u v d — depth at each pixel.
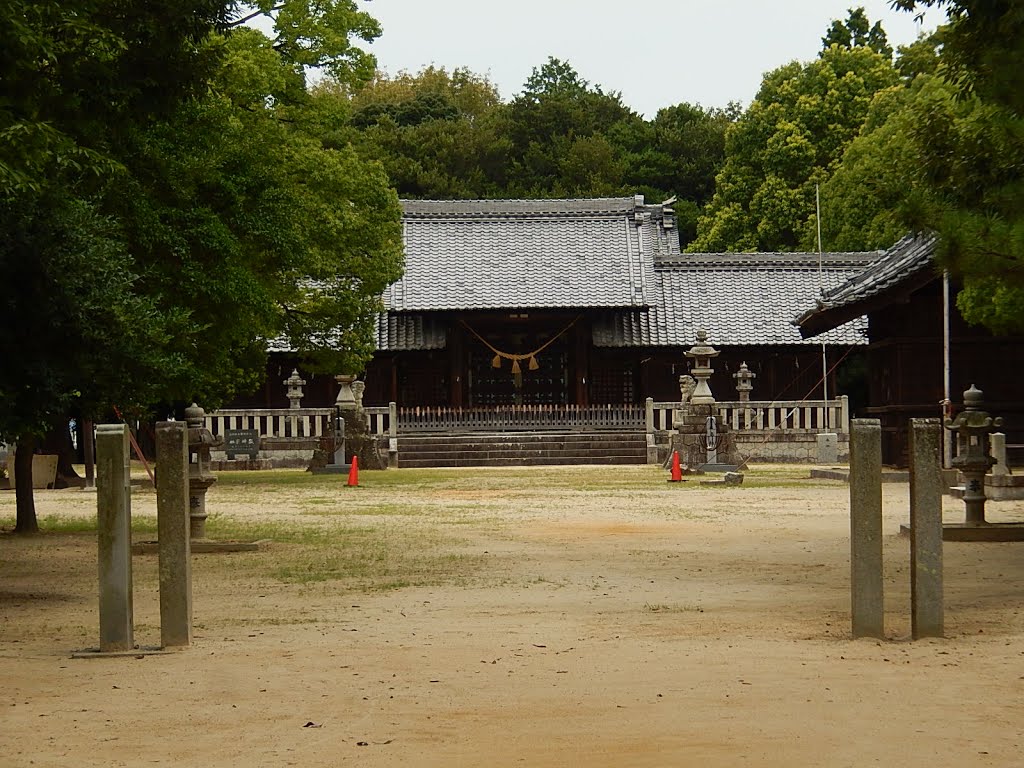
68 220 13.28
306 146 32.22
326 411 45.66
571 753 6.09
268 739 6.46
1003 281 12.74
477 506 23.73
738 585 12.42
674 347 52.47
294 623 10.32
